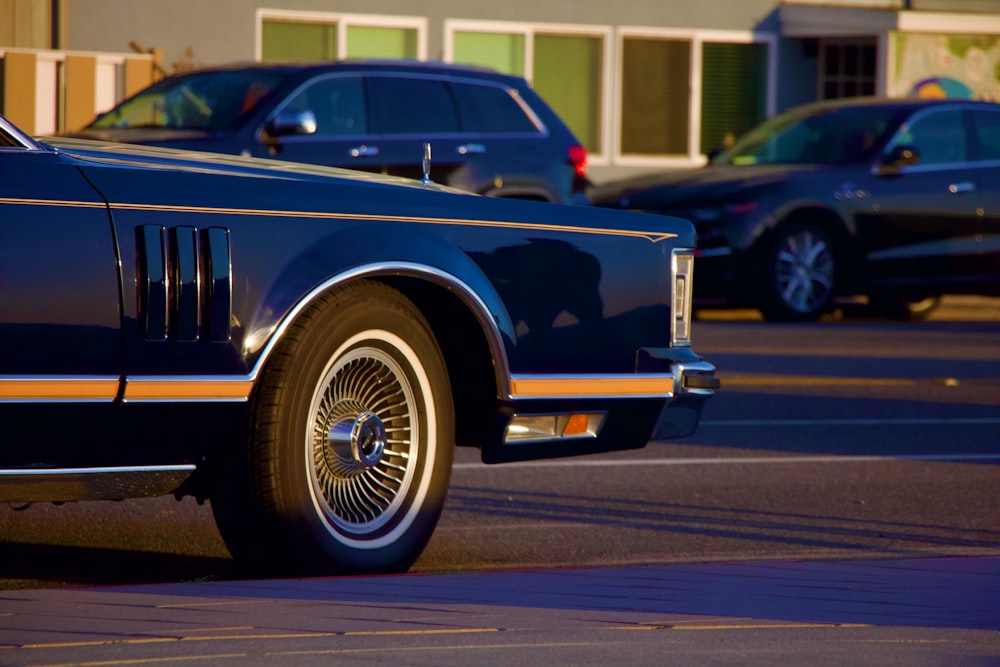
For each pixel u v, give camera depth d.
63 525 16.92
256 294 12.82
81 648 9.76
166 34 56.72
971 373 34.06
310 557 13.31
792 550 16.55
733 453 23.42
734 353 36.44
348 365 13.67
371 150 36.12
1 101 46.16
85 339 12.05
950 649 10.16
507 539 16.84
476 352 14.70
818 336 40.59
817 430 25.94
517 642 10.15
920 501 19.75
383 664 9.47
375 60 37.22
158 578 14.41
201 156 14.30
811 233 43.00
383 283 13.88
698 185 42.88
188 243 12.53
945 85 66.00
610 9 64.62
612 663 9.60
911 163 43.91
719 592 12.49
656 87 66.00
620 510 18.72
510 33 63.06
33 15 50.38
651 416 15.88
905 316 49.78
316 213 13.30
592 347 15.19
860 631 10.72
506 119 38.41
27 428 12.00
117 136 34.06
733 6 66.50
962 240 44.84
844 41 68.31
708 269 41.91
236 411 12.95
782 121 46.81
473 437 15.01
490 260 14.40
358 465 13.72
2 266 11.71
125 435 12.51
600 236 15.33
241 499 13.09
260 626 10.51
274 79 35.69
